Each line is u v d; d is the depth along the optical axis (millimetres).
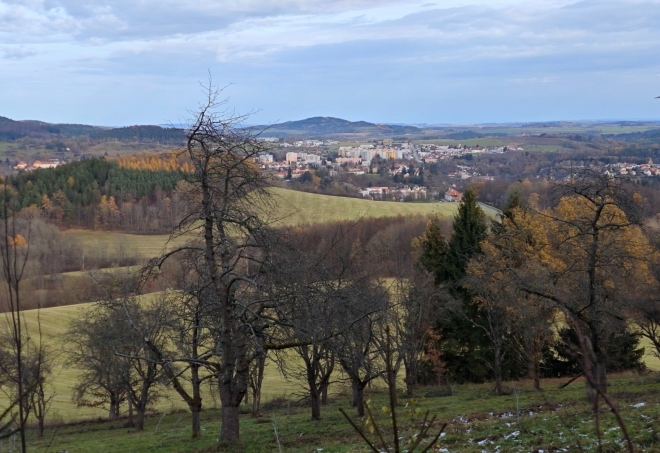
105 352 26547
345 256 22688
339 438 18688
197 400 22000
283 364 19359
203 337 19469
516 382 35000
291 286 17094
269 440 19156
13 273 5859
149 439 23859
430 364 38594
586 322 15883
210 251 17578
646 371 35906
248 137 17453
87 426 32250
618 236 19641
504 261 25453
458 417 20594
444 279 39781
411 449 4004
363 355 19797
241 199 17672
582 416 16312
